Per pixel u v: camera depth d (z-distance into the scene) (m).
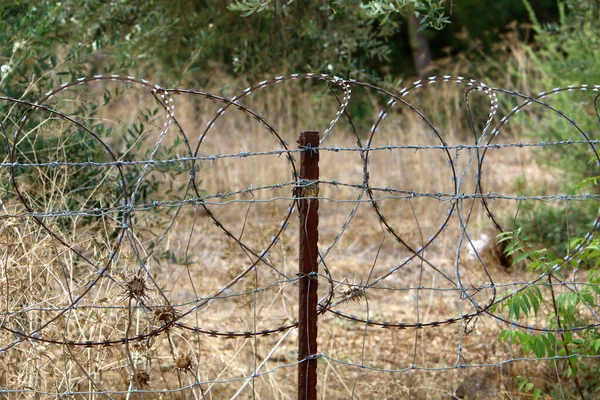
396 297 7.61
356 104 17.20
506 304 4.18
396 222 10.94
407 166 12.02
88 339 4.27
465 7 20.95
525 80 11.48
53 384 4.23
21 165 3.41
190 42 7.93
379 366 5.56
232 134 12.16
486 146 3.82
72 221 4.73
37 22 5.98
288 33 7.97
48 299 4.06
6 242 4.07
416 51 19.95
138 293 3.60
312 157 3.62
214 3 7.88
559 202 9.56
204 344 5.30
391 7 4.98
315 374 3.75
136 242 4.67
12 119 5.04
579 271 7.23
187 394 4.74
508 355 5.19
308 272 3.68
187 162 5.85
